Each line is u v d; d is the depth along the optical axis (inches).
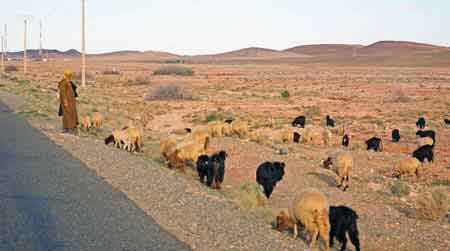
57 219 438.9
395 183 753.6
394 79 4106.8
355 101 2407.7
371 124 1592.0
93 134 1069.1
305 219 453.1
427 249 507.2
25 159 709.3
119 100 2287.2
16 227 414.9
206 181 687.7
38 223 426.9
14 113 1341.0
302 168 842.2
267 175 644.1
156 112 1834.4
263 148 1018.7
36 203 486.9
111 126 1290.6
